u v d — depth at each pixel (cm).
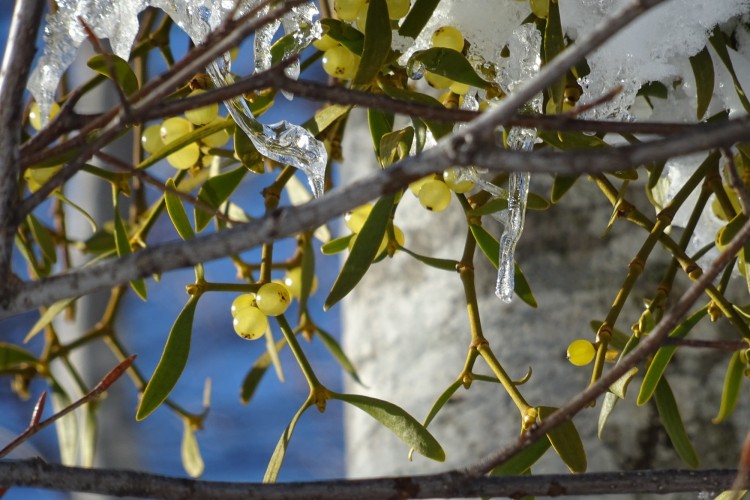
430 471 94
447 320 94
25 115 89
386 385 95
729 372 86
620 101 84
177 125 86
